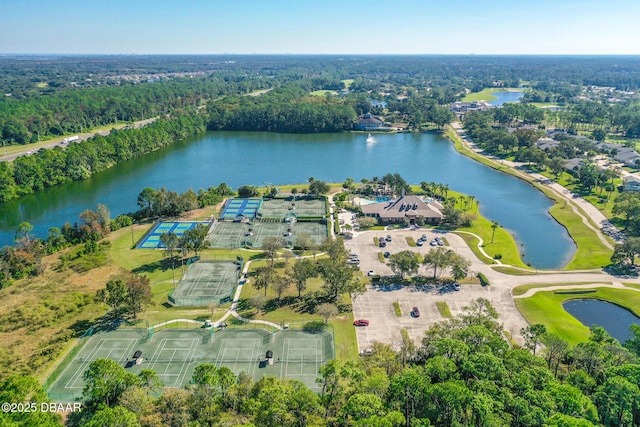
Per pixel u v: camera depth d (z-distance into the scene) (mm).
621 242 183625
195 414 84938
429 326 124625
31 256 157250
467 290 146125
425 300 140000
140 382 92188
